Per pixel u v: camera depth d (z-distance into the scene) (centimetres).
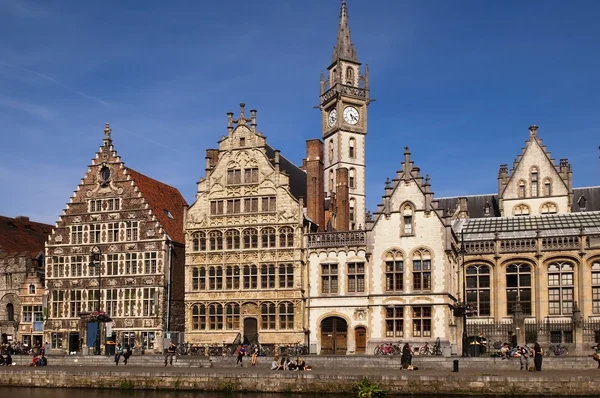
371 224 7206
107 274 8025
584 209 9175
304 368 5578
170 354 6319
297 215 7475
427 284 6950
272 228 7544
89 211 8212
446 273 6894
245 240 7625
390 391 4734
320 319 7250
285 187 7562
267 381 4978
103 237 8106
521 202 9181
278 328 7375
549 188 9088
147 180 8650
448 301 6881
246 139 7794
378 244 7144
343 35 10300
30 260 8675
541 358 5159
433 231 6988
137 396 5003
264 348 7119
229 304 7581
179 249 8162
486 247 7512
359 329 7131
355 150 10062
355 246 7238
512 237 7512
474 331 7112
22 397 4994
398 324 6994
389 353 6756
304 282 7381
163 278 7794
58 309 8162
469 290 7538
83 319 7919
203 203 7819
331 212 8488
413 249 7025
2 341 8494
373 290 7088
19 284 8588
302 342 7256
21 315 8500
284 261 7450
